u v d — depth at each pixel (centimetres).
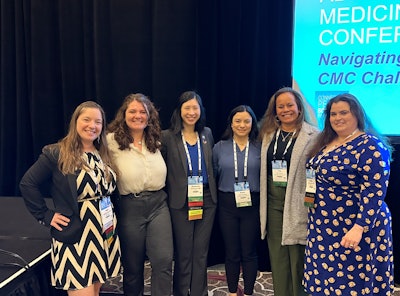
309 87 290
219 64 312
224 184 240
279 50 304
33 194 188
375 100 276
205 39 303
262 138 239
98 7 315
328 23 281
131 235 219
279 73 306
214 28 304
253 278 247
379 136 204
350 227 196
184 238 235
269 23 305
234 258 246
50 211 190
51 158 188
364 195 188
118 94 324
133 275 226
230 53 304
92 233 189
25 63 344
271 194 231
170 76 312
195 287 245
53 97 340
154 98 316
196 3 305
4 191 359
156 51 311
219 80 314
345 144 199
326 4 280
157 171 220
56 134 344
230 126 246
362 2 272
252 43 303
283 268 234
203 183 236
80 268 186
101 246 192
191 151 235
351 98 202
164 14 307
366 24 273
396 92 271
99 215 192
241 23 305
